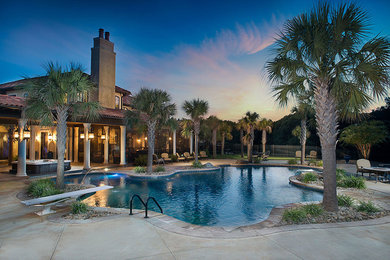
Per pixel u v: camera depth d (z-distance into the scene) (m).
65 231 4.86
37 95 8.95
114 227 5.10
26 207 6.92
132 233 4.73
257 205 8.34
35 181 9.41
